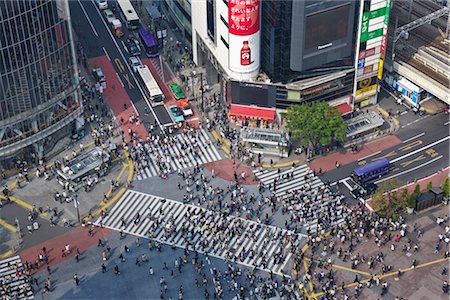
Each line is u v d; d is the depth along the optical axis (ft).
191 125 542.98
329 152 513.86
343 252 440.45
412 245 444.96
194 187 491.31
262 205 473.26
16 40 465.47
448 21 567.18
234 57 508.53
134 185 495.41
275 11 476.13
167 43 631.97
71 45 508.12
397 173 495.00
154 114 555.28
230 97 536.42
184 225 463.01
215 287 422.82
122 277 432.25
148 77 576.20
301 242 448.24
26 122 497.46
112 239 456.86
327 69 513.04
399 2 606.14
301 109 495.82
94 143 530.27
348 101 538.47
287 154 509.76
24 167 508.12
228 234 453.17
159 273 433.48
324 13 482.28
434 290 419.13
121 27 644.27
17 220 468.34
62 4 490.08
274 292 415.23
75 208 478.18
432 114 542.57
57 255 447.42
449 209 467.52
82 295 422.00
